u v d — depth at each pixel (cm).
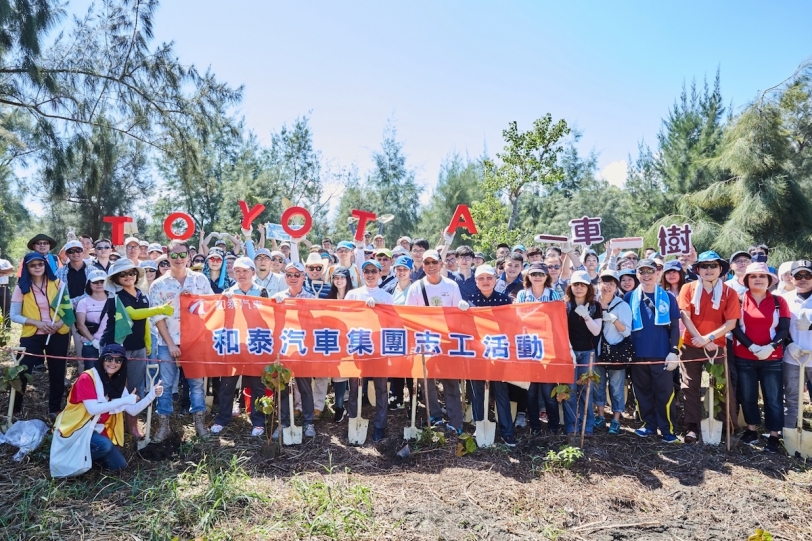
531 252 768
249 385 614
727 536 423
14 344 883
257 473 504
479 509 448
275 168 3094
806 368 582
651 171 2608
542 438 584
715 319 586
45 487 461
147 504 439
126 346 535
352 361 584
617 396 611
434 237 3212
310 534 407
